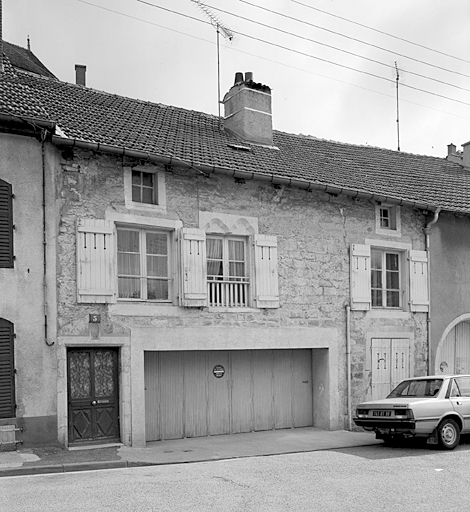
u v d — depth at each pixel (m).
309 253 13.81
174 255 12.16
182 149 12.72
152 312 11.70
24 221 10.55
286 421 13.84
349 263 14.36
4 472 8.84
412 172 18.25
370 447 11.50
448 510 6.93
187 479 8.45
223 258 12.92
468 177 19.62
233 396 13.17
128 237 11.89
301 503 7.17
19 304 10.36
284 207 13.59
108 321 11.20
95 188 11.35
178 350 11.97
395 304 15.32
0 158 10.48
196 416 12.66
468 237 16.52
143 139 12.48
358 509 6.94
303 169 14.55
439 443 11.04
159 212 11.99
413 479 8.48
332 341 13.93
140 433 11.31
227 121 15.97
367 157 18.48
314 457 10.38
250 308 12.92
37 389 10.35
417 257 15.46
